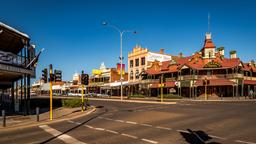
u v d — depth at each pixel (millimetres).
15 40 19672
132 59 64375
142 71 59156
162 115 17312
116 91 72625
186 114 17609
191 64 50312
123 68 51969
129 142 9008
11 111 22578
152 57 60625
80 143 9000
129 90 65188
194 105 26422
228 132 10469
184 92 52000
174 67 53875
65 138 9977
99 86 75500
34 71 20719
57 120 15805
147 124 13359
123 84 63000
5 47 21797
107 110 23297
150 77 57500
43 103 27844
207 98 44719
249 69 51938
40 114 19562
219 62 48375
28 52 19781
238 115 16297
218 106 24375
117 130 11672
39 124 14273
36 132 11609
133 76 63812
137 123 13844
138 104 30062
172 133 10555
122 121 14875
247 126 11891
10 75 21875
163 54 63188
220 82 46688
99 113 20562
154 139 9438
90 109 23672
